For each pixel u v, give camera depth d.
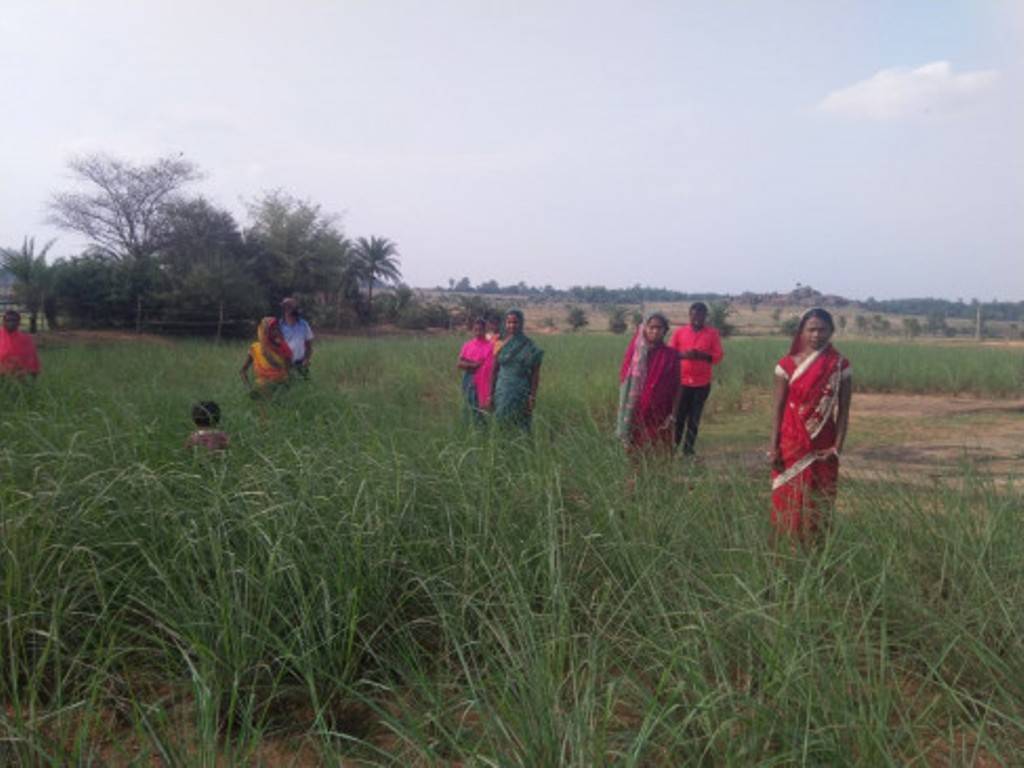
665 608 3.91
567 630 3.55
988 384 19.02
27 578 3.85
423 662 3.93
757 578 3.94
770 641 3.36
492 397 8.34
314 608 3.86
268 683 3.65
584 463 5.56
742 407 15.77
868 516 4.88
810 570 3.95
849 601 3.77
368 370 19.30
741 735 2.93
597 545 4.54
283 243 47.28
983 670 3.54
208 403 6.10
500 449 5.56
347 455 5.22
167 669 3.56
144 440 5.50
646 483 5.23
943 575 4.13
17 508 4.22
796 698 3.06
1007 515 4.71
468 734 3.22
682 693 3.08
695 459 5.98
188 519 4.34
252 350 9.24
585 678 3.42
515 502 4.85
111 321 34.88
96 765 2.98
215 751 2.77
